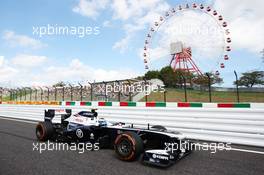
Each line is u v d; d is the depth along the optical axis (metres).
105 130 5.54
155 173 3.86
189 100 21.64
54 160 4.65
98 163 4.43
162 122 7.77
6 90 22.17
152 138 4.82
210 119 6.59
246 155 4.99
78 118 6.07
